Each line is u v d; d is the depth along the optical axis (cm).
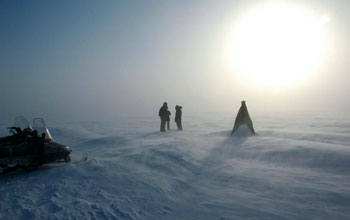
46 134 713
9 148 631
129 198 485
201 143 1013
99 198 477
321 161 712
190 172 696
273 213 435
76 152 1026
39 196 485
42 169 678
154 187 548
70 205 440
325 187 541
